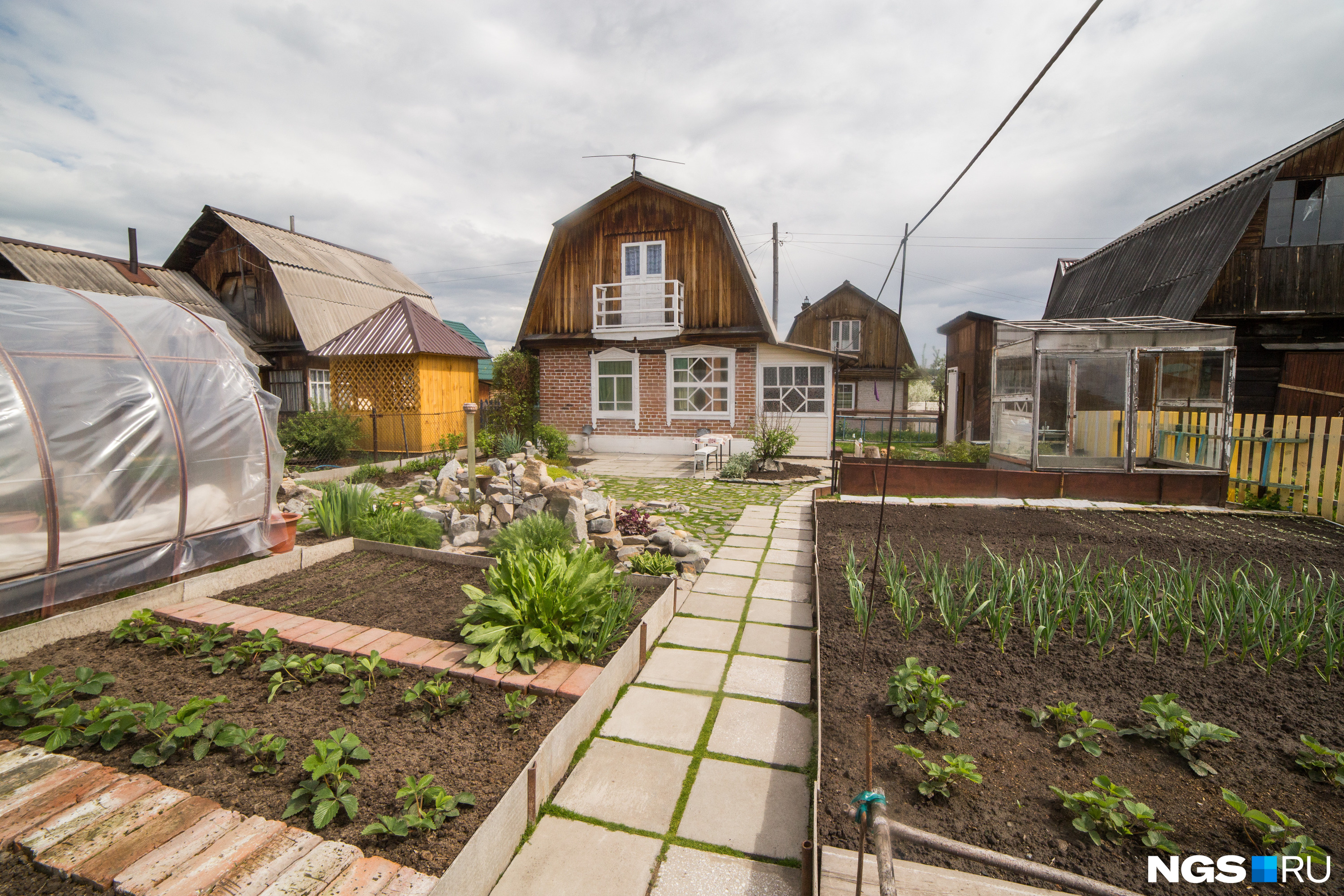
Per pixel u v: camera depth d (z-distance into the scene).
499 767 2.68
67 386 4.23
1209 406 9.32
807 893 2.10
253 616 4.27
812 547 6.97
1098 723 2.78
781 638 4.49
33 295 4.55
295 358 18.09
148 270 18.31
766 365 15.26
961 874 2.08
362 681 3.25
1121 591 4.42
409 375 14.65
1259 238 11.66
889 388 30.91
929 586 4.93
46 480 3.96
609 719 3.38
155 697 3.20
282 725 2.95
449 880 1.98
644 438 16.16
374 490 7.13
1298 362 11.68
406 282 25.02
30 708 2.88
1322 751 2.60
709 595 5.43
